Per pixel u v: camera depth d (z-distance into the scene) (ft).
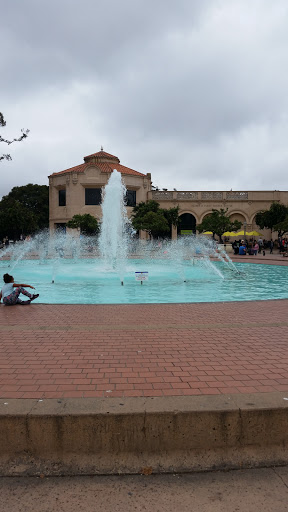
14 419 10.15
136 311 26.73
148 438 10.29
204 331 20.75
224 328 21.49
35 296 30.22
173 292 39.42
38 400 11.12
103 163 159.53
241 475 9.77
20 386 12.41
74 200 150.00
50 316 24.93
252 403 10.91
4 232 166.91
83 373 13.79
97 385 12.54
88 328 21.38
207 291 40.29
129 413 10.26
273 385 12.59
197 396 11.46
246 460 10.26
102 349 17.11
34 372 13.88
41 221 207.82
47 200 211.00
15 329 21.13
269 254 118.11
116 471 9.87
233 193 161.17
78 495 8.87
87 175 149.48
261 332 20.57
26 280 49.73
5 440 10.16
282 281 49.47
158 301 33.88
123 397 11.37
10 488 9.17
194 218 163.32
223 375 13.61
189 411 10.37
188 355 16.19
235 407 10.61
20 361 15.26
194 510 8.30
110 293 38.63
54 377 13.33
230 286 44.47
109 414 10.22
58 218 155.94
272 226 146.82
